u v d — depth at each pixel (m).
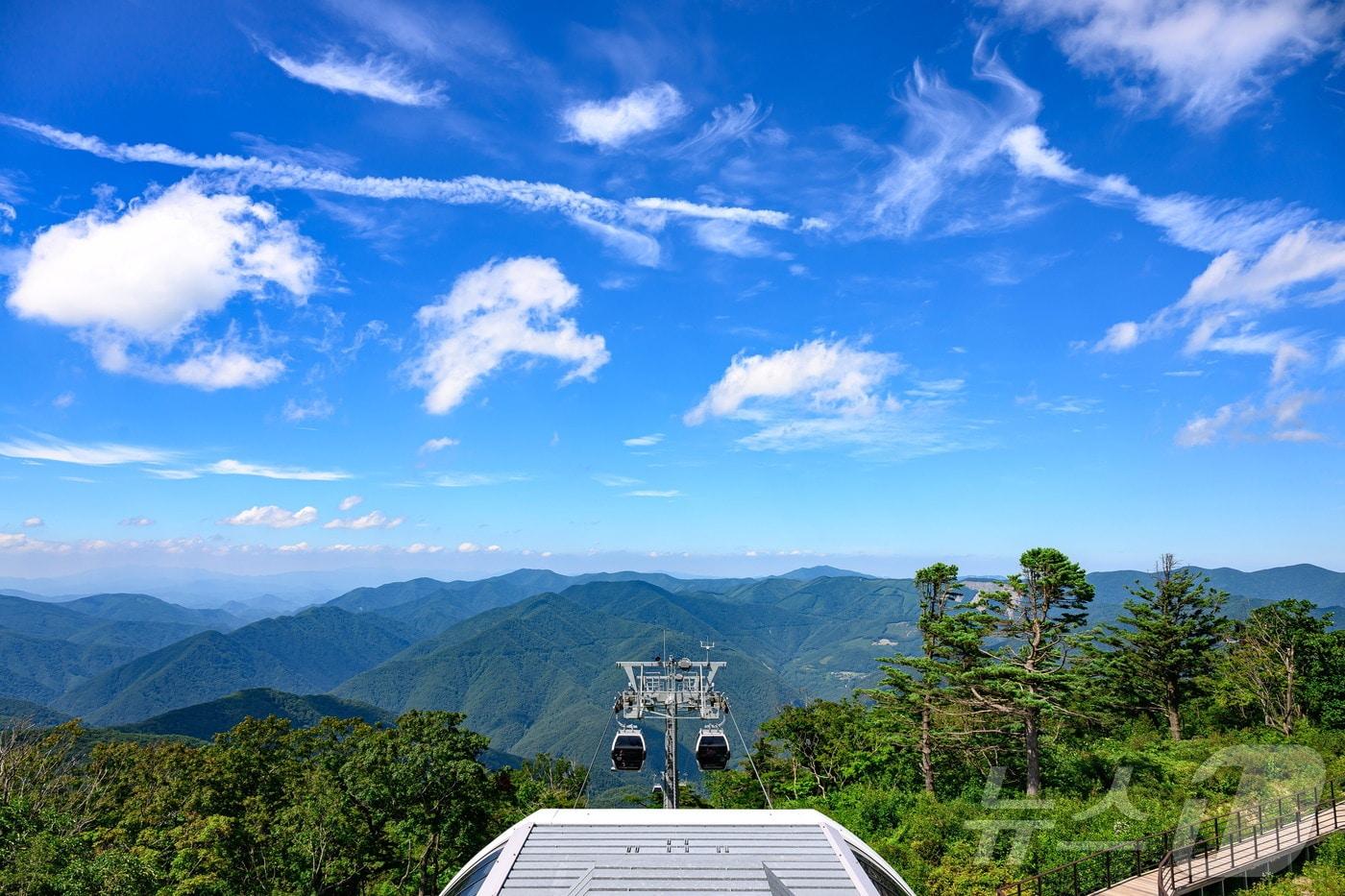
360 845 32.84
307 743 42.41
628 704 20.94
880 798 32.66
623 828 9.59
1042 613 33.75
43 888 18.97
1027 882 20.14
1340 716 40.59
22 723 38.34
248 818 33.34
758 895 8.05
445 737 33.78
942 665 34.34
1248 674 46.69
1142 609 46.34
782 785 48.81
